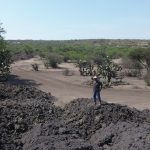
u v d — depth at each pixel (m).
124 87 40.00
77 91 36.91
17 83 42.38
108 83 41.12
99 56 70.81
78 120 20.69
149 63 56.19
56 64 66.62
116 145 16.69
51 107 24.34
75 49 118.56
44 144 15.87
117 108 21.08
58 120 21.52
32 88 33.28
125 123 18.95
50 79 46.91
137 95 34.97
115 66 44.53
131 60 58.50
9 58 45.03
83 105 23.72
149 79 42.06
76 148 15.34
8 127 18.98
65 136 17.03
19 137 18.11
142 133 17.20
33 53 103.12
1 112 20.48
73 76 50.34
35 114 21.67
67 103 27.77
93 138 18.23
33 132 17.84
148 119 21.84
